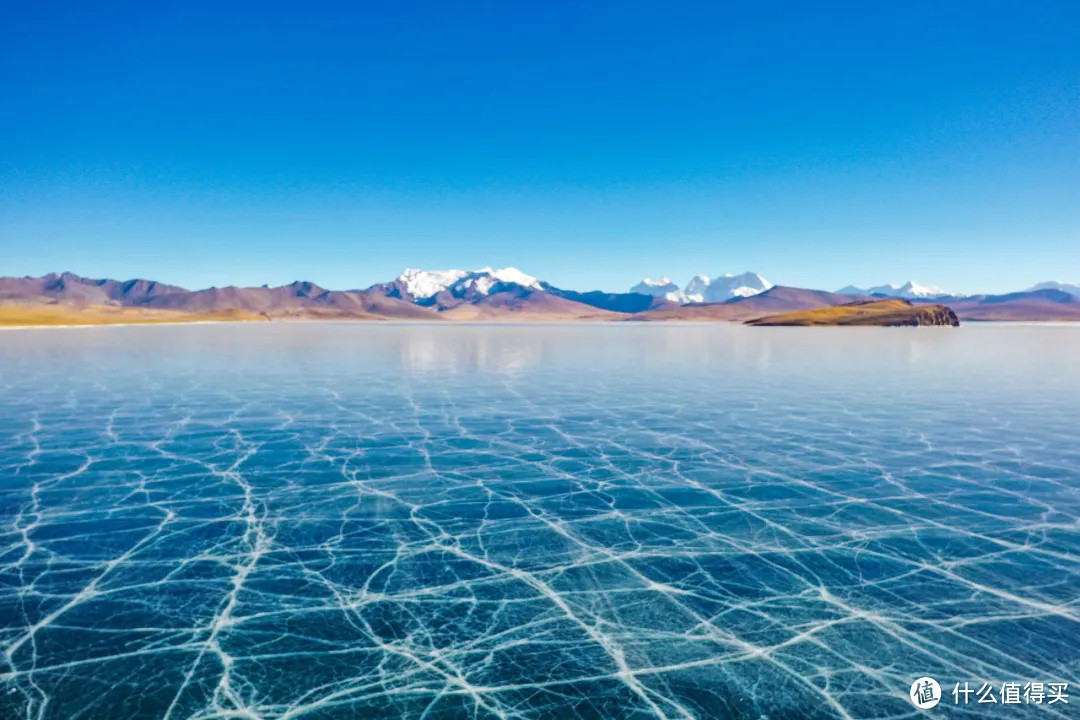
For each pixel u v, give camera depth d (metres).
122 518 10.09
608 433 17.20
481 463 13.80
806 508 10.73
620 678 5.99
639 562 8.52
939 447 15.45
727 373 34.25
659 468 13.41
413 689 5.81
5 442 15.66
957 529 9.69
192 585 7.76
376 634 6.71
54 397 23.58
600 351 54.72
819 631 6.76
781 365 39.41
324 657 6.29
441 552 8.84
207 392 25.34
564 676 6.02
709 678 5.99
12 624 6.81
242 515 10.29
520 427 18.02
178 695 5.67
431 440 16.20
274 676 5.97
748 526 9.88
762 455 14.60
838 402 23.03
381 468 13.31
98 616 7.00
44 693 5.68
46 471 12.89
